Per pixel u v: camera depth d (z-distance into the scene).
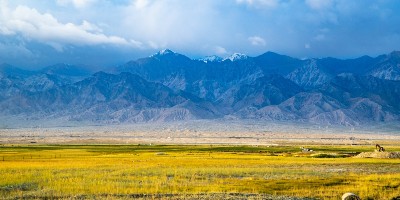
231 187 57.66
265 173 73.88
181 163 95.06
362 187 57.59
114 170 77.12
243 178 67.25
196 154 138.25
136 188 55.78
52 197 49.31
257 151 167.38
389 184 59.72
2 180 61.84
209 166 86.88
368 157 124.25
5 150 163.75
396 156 121.25
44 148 183.88
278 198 49.72
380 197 52.44
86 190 54.03
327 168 85.00
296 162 99.19
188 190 55.34
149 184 59.47
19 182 60.19
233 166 87.06
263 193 53.44
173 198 48.78
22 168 79.69
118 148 189.25
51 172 73.00
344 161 103.56
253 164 92.69
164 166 86.25
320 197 51.69
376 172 78.12
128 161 101.75
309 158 115.88
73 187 55.94
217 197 49.50
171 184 59.84
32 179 63.12
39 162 98.38
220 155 131.50
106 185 57.94
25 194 51.19
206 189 56.12
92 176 67.38
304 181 62.66
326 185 59.62
